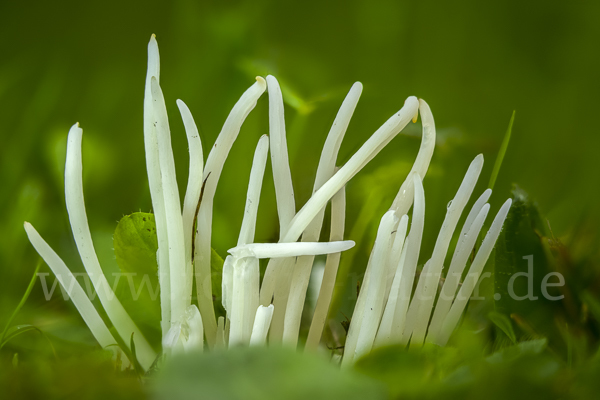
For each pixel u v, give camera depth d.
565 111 0.65
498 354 0.38
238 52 0.55
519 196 0.43
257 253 0.40
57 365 0.38
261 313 0.39
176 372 0.36
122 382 0.37
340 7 0.68
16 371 0.37
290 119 0.58
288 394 0.36
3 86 0.59
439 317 0.41
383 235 0.39
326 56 0.67
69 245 0.49
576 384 0.37
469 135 0.58
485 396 0.37
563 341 0.42
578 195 0.55
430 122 0.42
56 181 0.51
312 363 0.36
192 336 0.40
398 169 0.51
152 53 0.41
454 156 0.55
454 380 0.37
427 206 0.53
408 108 0.41
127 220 0.44
